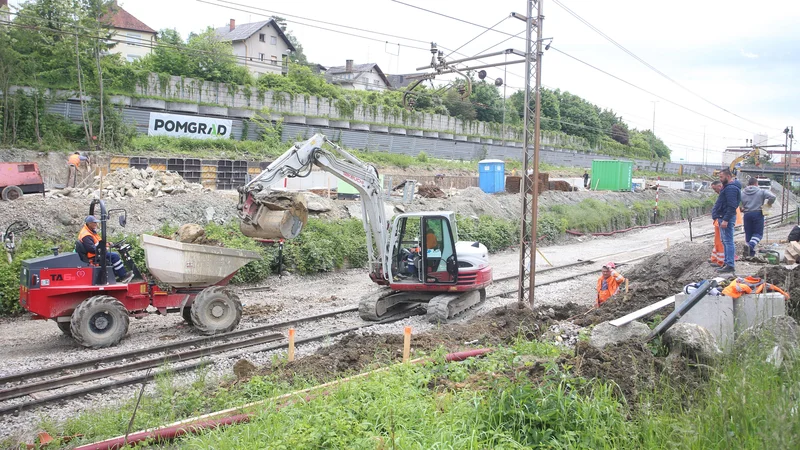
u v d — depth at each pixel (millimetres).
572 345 10289
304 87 44750
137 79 33938
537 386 6465
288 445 5516
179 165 28219
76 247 11836
